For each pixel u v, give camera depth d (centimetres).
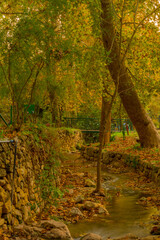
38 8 742
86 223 659
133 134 2338
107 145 1922
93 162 1759
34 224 586
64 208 779
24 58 742
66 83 1016
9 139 621
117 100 1858
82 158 1973
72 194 955
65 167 1589
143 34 1434
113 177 1298
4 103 1036
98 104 2348
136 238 529
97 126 2612
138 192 991
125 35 1420
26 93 887
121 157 1571
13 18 716
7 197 527
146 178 1174
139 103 1495
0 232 473
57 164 891
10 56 721
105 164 1670
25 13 702
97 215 725
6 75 792
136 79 1487
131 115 1517
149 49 1436
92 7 945
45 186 773
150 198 870
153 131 1523
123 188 1072
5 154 561
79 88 1487
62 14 805
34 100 934
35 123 955
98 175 973
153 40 1426
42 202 735
